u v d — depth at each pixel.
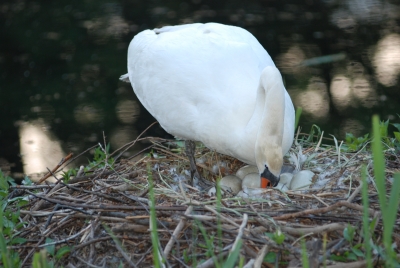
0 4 27.03
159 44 11.92
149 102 11.96
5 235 9.41
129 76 12.99
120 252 9.00
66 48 23.28
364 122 17.66
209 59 11.19
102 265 8.84
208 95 10.87
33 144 17.80
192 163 11.84
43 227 9.45
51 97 20.22
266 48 22.31
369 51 21.81
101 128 18.42
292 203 9.53
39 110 19.48
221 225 8.83
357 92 19.20
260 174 10.37
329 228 8.59
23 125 18.80
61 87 20.81
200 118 10.91
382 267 8.43
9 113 19.50
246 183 10.91
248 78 10.90
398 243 8.69
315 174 10.79
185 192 10.46
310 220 9.02
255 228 8.77
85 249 9.05
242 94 10.69
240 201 9.70
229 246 8.45
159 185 10.66
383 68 20.52
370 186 10.22
